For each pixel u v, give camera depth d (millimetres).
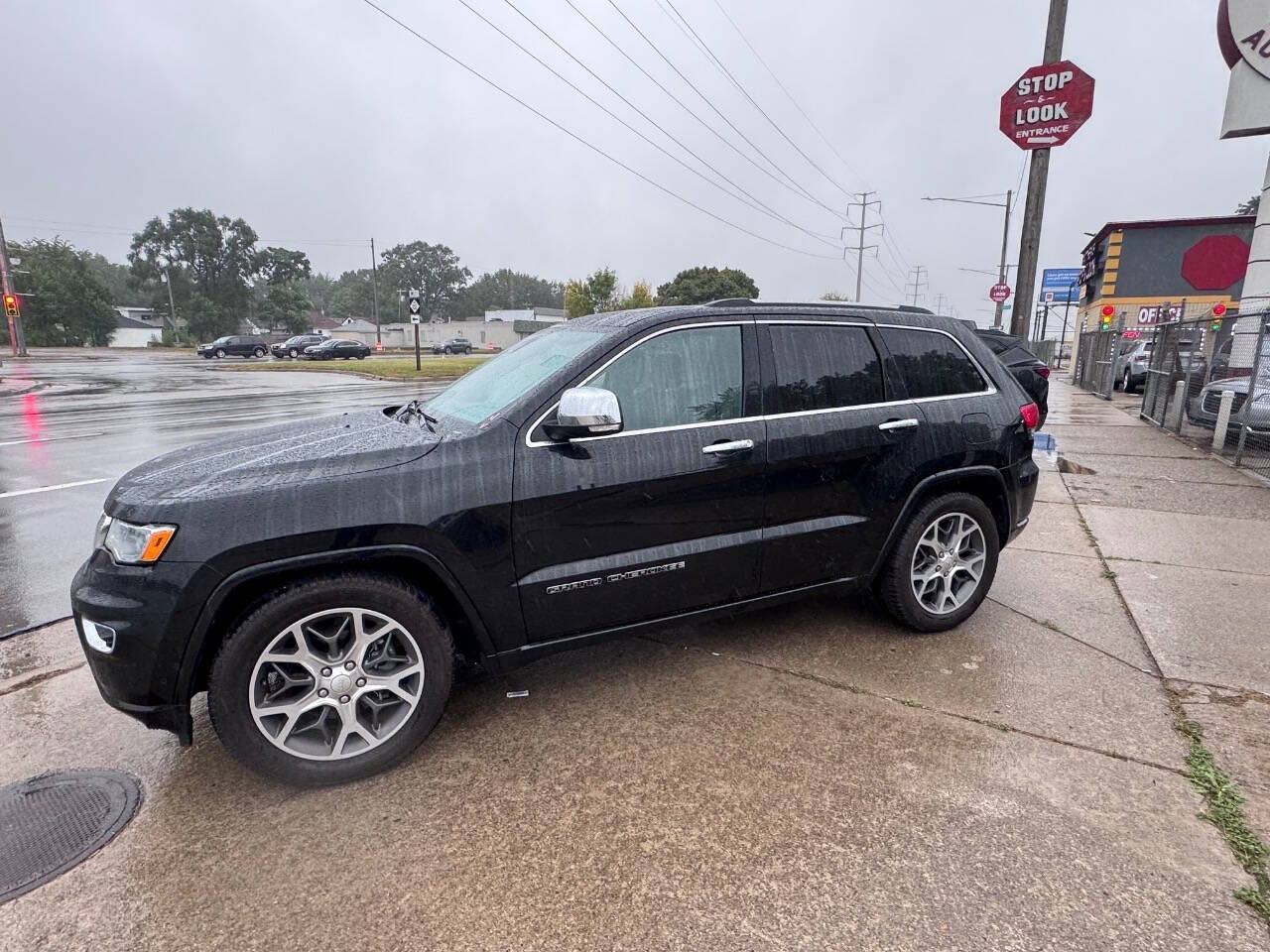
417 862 2309
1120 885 2160
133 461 8992
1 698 3352
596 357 3021
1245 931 1990
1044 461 8789
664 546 3102
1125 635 3871
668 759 2818
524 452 2836
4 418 13430
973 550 3969
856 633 3924
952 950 1947
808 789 2617
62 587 4750
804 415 3385
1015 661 3576
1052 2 9180
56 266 72688
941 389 3844
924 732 2967
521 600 2869
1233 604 4273
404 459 2709
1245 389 8875
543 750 2895
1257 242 9953
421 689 2762
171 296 82375
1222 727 2975
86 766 2828
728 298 3436
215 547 2414
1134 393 19719
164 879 2246
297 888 2209
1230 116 9680
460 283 132250
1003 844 2334
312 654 2615
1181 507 6598
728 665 3562
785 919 2059
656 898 2145
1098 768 2719
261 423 12672
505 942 2006
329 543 2533
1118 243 28953
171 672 2453
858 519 3549
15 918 2094
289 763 2605
